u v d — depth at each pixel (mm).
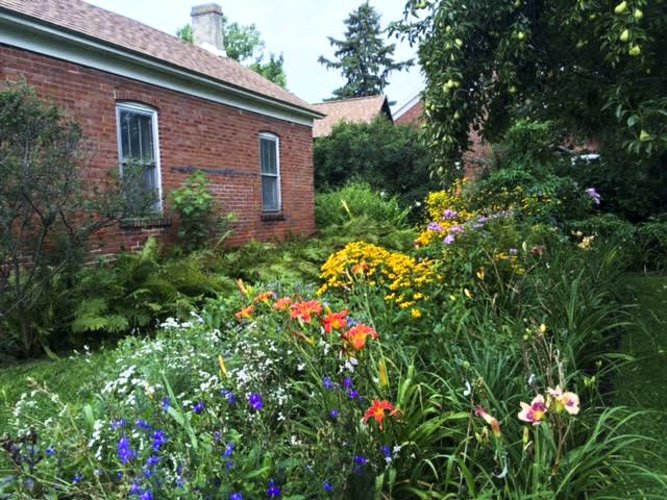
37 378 3934
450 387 2391
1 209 4305
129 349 3562
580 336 3232
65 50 6203
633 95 2834
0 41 5477
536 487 1724
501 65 3363
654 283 6715
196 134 8430
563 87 3715
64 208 4738
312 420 2312
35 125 4410
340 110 22875
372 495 1701
